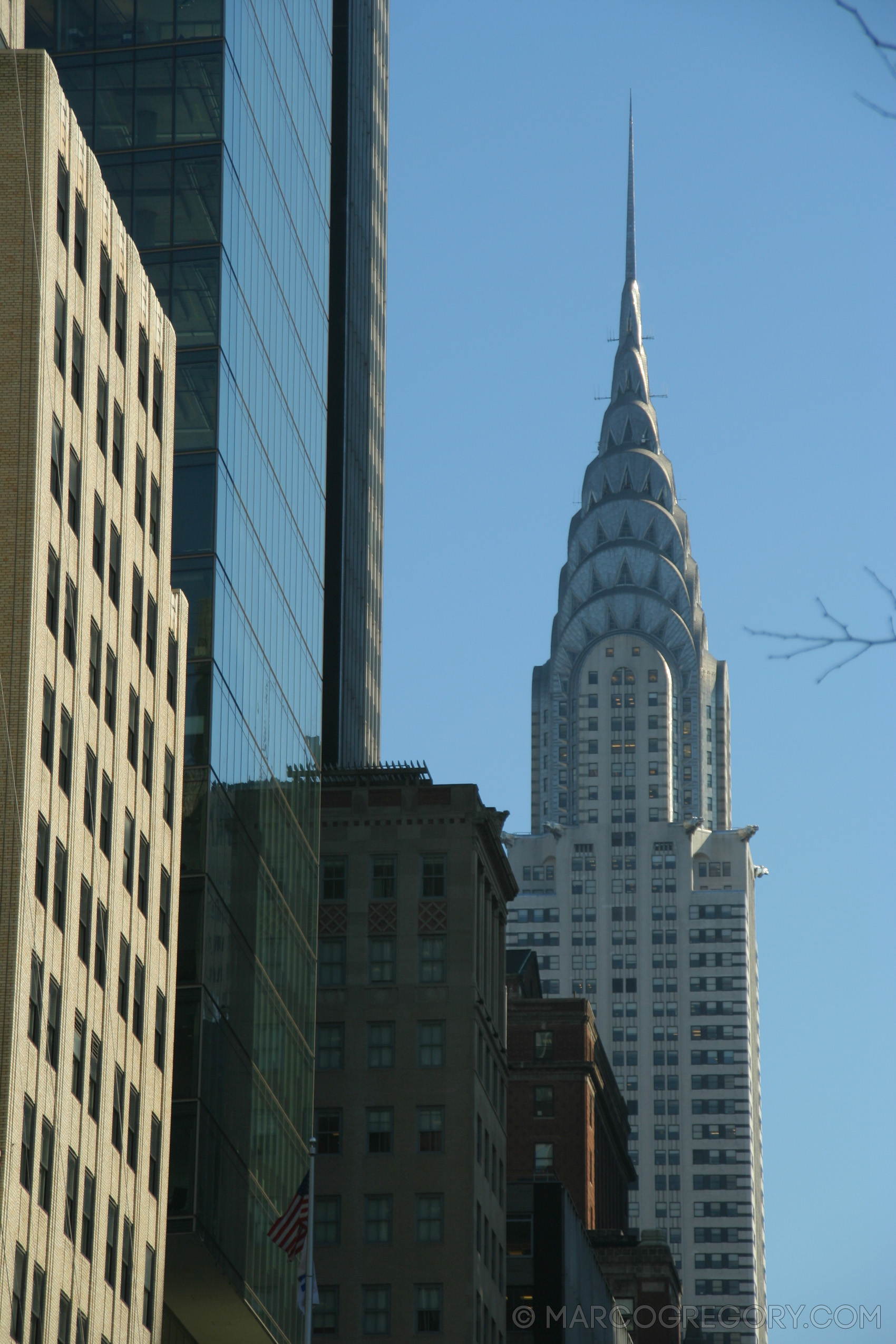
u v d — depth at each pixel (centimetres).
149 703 18000
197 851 19862
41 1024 14750
